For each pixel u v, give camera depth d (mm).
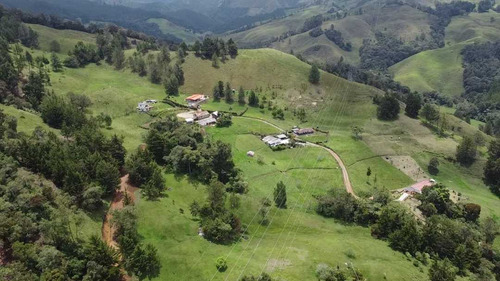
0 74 194125
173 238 111000
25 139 127625
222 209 121562
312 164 178625
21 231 88562
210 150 156250
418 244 118062
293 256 105312
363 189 161250
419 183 170375
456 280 106000
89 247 92688
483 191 174250
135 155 146750
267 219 129875
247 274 95812
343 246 113562
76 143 144250
